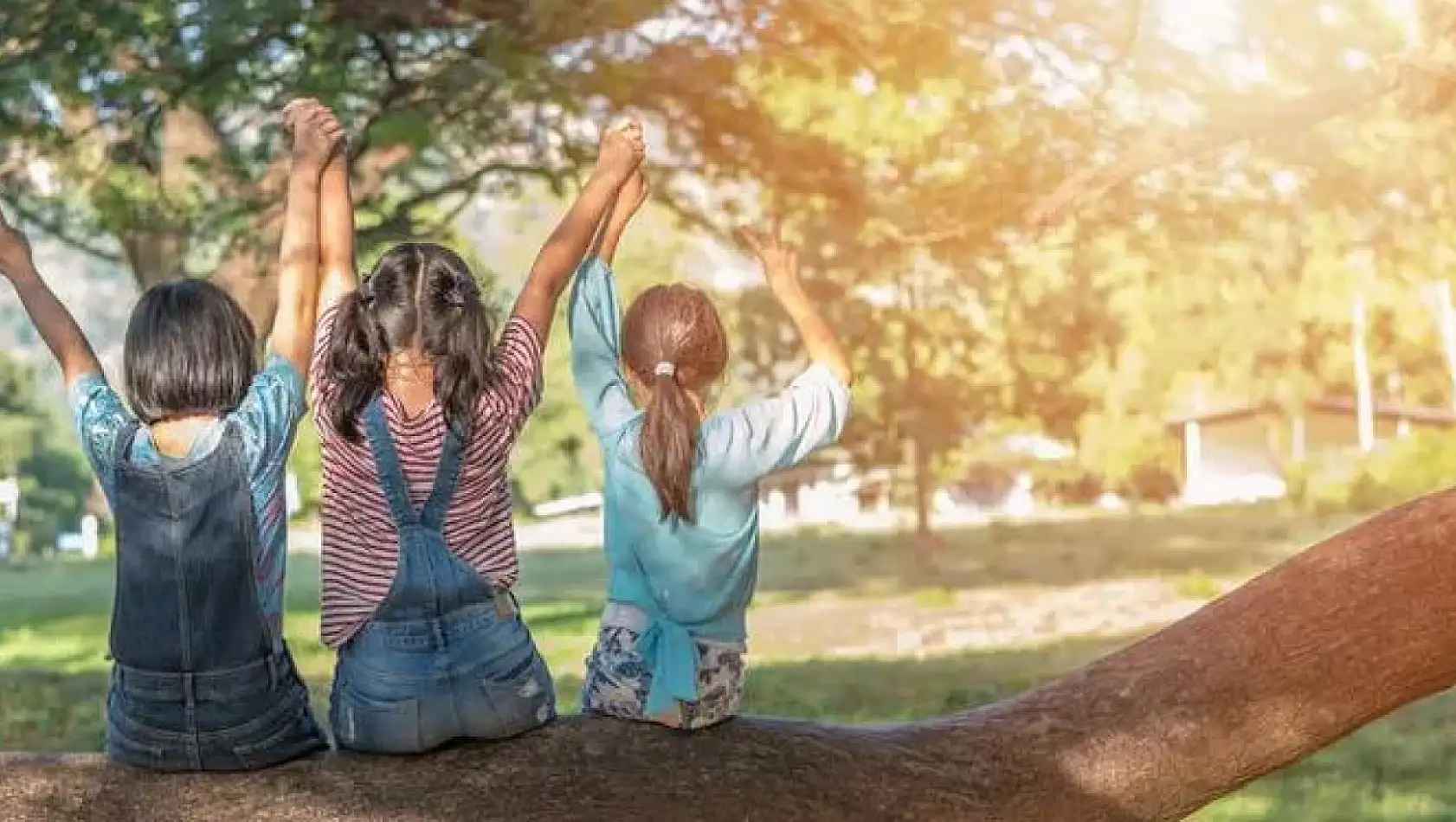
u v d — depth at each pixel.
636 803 3.82
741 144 13.36
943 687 15.40
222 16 11.39
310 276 4.02
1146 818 4.20
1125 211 12.52
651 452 3.73
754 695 14.94
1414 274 13.41
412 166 14.99
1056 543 35.97
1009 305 18.19
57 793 3.74
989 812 4.07
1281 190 12.63
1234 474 53.91
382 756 3.83
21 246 4.00
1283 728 4.23
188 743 3.71
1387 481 39.62
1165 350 41.84
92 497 54.78
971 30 11.61
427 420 3.63
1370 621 4.24
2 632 24.38
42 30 11.74
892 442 28.31
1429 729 12.44
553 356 47.44
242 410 3.72
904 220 12.78
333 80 11.73
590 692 3.96
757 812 3.87
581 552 41.84
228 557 3.65
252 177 14.73
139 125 14.08
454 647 3.69
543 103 12.30
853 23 10.91
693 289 3.90
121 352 3.70
